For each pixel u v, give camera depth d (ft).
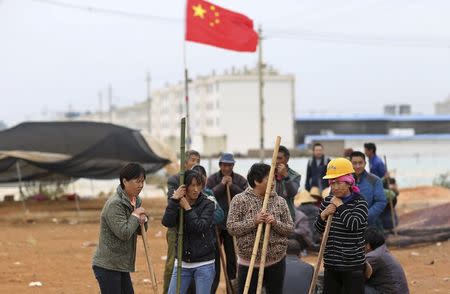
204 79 350.02
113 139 89.51
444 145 306.35
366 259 31.04
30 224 82.84
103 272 26.48
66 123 93.09
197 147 292.40
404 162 173.88
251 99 325.83
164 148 95.81
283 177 35.50
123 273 26.89
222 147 272.10
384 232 58.34
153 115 455.22
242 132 325.21
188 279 28.50
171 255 31.60
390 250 57.72
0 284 44.83
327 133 322.34
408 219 65.21
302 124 334.03
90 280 46.34
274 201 28.32
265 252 26.99
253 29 51.78
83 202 103.65
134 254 27.04
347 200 27.48
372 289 31.24
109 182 151.53
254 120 326.24
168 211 27.58
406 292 31.50
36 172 96.32
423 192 116.98
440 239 60.59
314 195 53.31
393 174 133.80
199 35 50.62
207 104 348.18
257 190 28.30
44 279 46.55
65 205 98.73
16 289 43.09
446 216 63.10
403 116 336.49
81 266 51.83
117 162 89.45
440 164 173.17
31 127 91.76
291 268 32.50
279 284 28.60
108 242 26.48
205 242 28.30
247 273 28.22
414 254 55.26
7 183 98.99
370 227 31.73
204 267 28.32
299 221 50.62
